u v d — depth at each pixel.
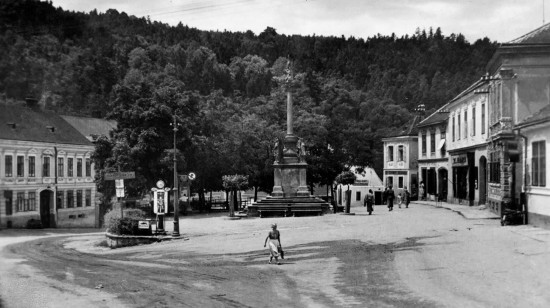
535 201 27.30
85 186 60.19
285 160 47.22
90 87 65.62
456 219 34.09
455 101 49.47
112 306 12.84
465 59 129.00
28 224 41.81
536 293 12.96
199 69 148.75
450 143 52.78
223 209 68.00
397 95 136.38
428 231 27.56
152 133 55.44
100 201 58.06
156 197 34.22
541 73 31.70
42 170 50.53
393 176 74.25
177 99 60.06
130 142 57.06
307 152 62.66
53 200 52.56
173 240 32.22
